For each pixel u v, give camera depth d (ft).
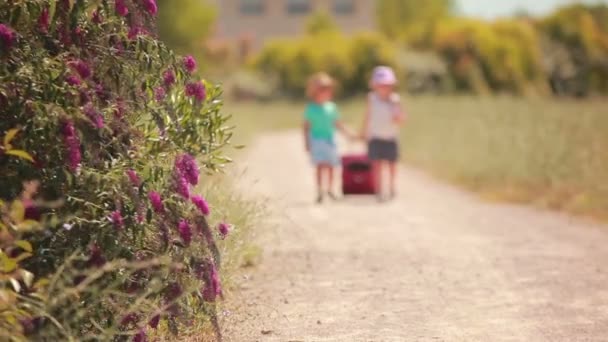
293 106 231.71
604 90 237.86
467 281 36.42
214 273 23.86
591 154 65.36
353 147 120.47
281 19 370.53
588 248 43.70
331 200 64.44
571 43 244.42
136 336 23.13
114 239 22.59
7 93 21.97
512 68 236.43
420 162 93.30
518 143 73.36
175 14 228.63
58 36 22.93
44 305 20.53
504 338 28.17
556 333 28.71
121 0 23.34
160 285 23.09
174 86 24.45
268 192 64.03
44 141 22.08
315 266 39.06
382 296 33.88
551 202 60.08
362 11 373.61
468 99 139.95
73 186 22.54
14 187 21.98
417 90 231.71
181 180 23.32
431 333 28.81
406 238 46.68
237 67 277.23
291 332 28.73
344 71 241.76
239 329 28.63
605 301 32.91
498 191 67.62
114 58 23.38
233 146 26.22
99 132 22.33
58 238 22.40
